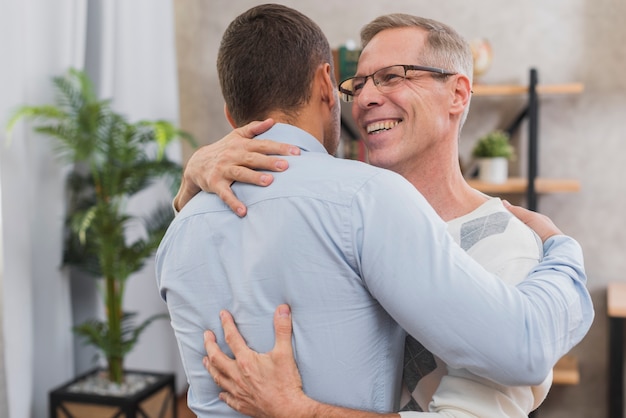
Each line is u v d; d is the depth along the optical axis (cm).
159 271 115
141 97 353
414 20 123
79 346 334
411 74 119
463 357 93
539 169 369
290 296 98
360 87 125
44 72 292
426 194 125
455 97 123
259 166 103
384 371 102
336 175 99
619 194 363
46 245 292
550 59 364
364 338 99
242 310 101
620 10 357
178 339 112
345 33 384
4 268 267
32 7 285
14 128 268
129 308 362
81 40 304
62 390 287
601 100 362
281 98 107
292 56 106
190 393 115
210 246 104
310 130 109
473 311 91
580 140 364
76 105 283
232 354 104
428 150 122
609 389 333
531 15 364
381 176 98
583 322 103
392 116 120
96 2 325
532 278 103
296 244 97
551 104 366
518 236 114
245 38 108
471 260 96
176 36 387
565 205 369
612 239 366
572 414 375
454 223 119
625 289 350
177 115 368
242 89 108
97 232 282
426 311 92
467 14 371
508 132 365
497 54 369
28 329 276
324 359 98
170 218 307
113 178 287
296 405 97
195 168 112
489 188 345
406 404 114
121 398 276
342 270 96
